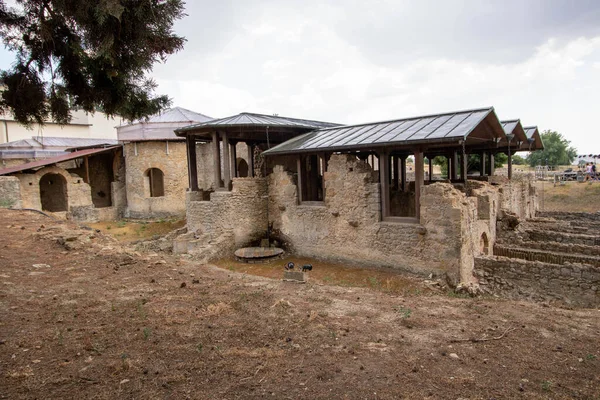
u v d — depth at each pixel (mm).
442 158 42781
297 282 8008
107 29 5867
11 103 6617
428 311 6215
